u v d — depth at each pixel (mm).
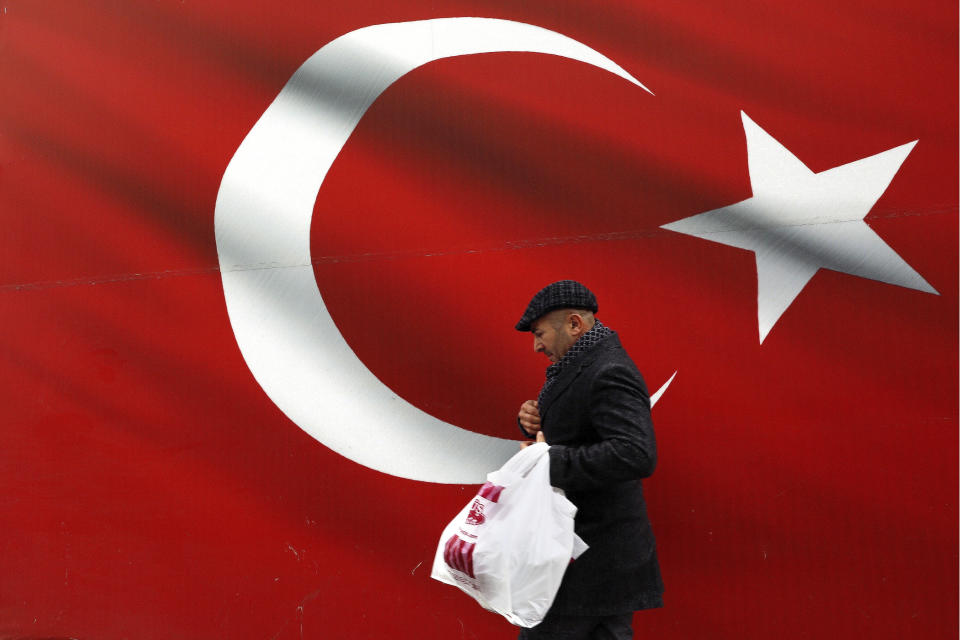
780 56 2934
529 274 3105
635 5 3098
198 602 3289
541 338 2320
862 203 2799
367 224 3291
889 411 2705
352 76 3371
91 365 3510
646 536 2184
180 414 3396
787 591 2756
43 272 3605
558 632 2125
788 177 2885
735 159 2939
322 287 3312
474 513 2146
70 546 3438
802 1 2934
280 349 3328
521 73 3193
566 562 2059
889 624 2650
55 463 3492
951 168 2719
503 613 2070
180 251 3469
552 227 3096
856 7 2879
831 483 2742
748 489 2818
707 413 2877
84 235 3582
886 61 2828
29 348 3580
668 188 2992
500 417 3096
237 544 3283
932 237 2713
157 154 3547
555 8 3184
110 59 3660
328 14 3432
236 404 3350
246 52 3506
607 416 2059
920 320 2701
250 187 3428
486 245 3162
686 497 2873
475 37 3260
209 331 3406
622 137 3059
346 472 3221
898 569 2656
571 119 3119
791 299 2838
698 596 2836
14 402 3562
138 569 3361
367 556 3166
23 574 3465
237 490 3309
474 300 3156
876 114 2816
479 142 3209
